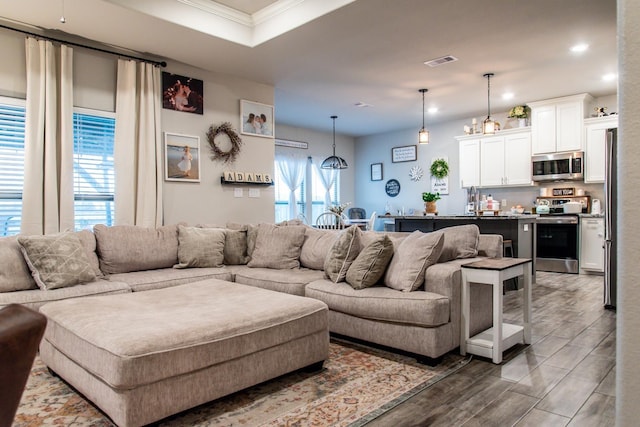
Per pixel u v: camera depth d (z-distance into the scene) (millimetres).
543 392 2178
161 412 1826
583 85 5711
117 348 1759
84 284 3137
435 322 2492
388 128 8836
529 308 2938
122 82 4227
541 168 6555
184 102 4738
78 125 4023
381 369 2516
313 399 2129
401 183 9008
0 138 3598
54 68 3773
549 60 4691
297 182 8727
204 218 4918
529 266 2945
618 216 569
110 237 3627
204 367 1957
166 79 4590
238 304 2426
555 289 4883
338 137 9617
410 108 7020
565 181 6711
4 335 566
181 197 4719
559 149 6383
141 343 1798
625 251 561
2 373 569
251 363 2137
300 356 2367
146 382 1771
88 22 3641
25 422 1926
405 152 8922
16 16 3514
